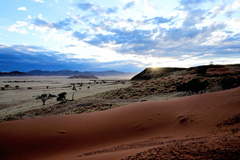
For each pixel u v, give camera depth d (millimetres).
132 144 7695
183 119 10078
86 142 8836
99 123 11273
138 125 10430
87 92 52500
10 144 8305
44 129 10328
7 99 42062
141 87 39344
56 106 27703
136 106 14570
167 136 8328
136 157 4203
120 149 6949
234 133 6387
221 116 9242
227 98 12055
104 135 9562
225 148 3682
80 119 12406
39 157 7336
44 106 30141
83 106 25000
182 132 8570
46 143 8617
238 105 10031
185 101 14227
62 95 36281
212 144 4234
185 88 28688
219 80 32094
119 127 10430
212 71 55406
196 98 14570
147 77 112750
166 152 4148
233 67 61312
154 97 26344
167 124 10016
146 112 12477
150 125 10242
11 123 11539
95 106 22203
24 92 58250
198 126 8805
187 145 4562
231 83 24641
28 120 12352
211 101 12461
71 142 8828
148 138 8516
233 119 8422
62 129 10391
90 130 10242
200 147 4117
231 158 3078
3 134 9367
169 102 14844
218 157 3219
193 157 3453
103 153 6500
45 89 69688
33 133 9680
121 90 38688
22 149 7941
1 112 27094
